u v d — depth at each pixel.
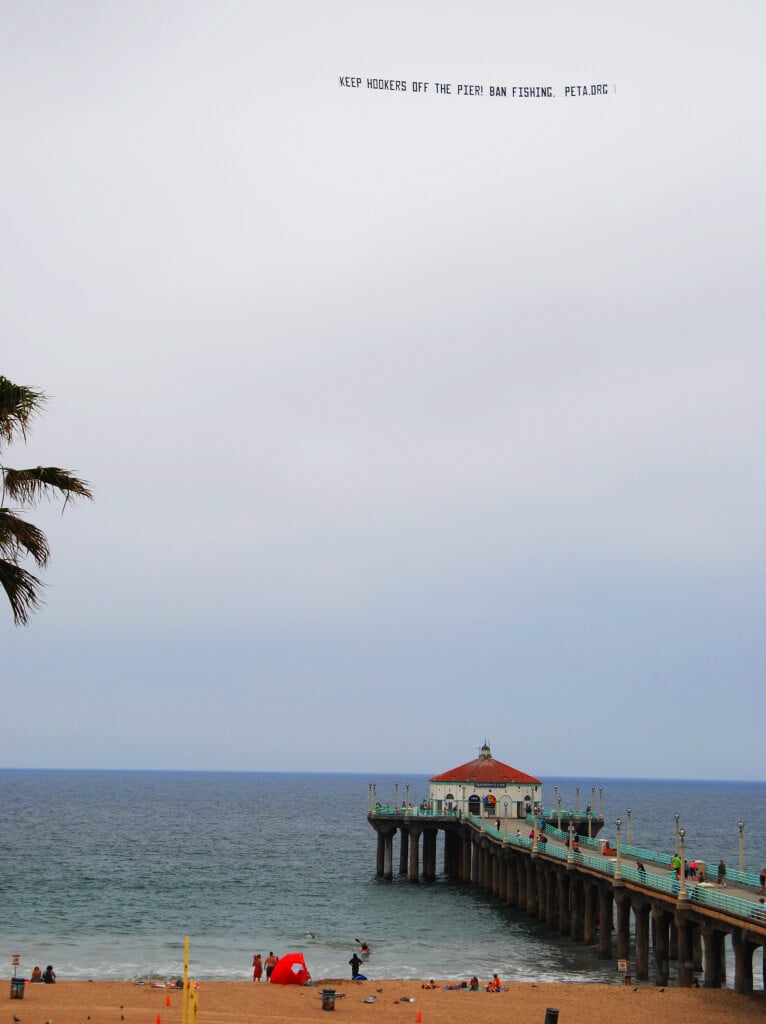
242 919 78.38
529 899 79.12
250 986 53.28
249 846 147.50
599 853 75.31
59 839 153.88
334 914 80.94
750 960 49.09
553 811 108.44
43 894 90.56
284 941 69.38
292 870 114.50
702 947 66.38
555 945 67.69
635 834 185.88
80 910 81.62
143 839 157.12
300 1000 49.94
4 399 20.44
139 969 59.84
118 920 77.00
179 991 51.47
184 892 93.69
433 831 104.19
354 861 127.06
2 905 83.31
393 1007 48.50
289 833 176.75
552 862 73.06
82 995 50.09
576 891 69.75
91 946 66.44
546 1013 43.97
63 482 20.95
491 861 93.00
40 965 60.31
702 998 48.88
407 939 70.06
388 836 104.31
